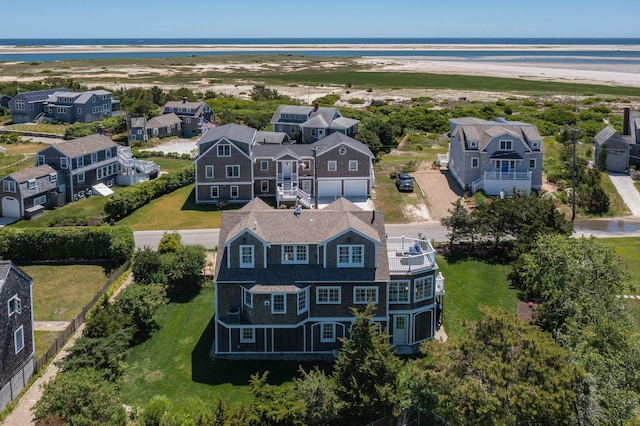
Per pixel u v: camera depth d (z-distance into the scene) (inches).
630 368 1114.7
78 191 2910.9
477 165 2869.1
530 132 2918.3
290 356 1529.3
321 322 1529.3
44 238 2095.2
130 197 2650.1
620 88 7140.8
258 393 1104.2
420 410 1136.2
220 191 2829.7
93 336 1438.2
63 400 1129.4
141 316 1619.1
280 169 2834.6
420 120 4840.1
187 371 1460.4
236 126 3058.6
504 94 6653.5
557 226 2047.2
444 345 1130.0
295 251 1525.6
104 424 1117.7
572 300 1470.2
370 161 2837.1
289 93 6697.8
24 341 1378.0
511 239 2247.8
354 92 6865.2
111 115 5236.2
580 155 3464.6
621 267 1654.8
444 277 1975.9
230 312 1498.5
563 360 1051.3
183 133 4589.1
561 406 979.3
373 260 1520.7
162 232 2423.7
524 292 1830.7
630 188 2920.8
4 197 2618.1
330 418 1098.7
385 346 1148.5
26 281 1393.9
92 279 1974.7
